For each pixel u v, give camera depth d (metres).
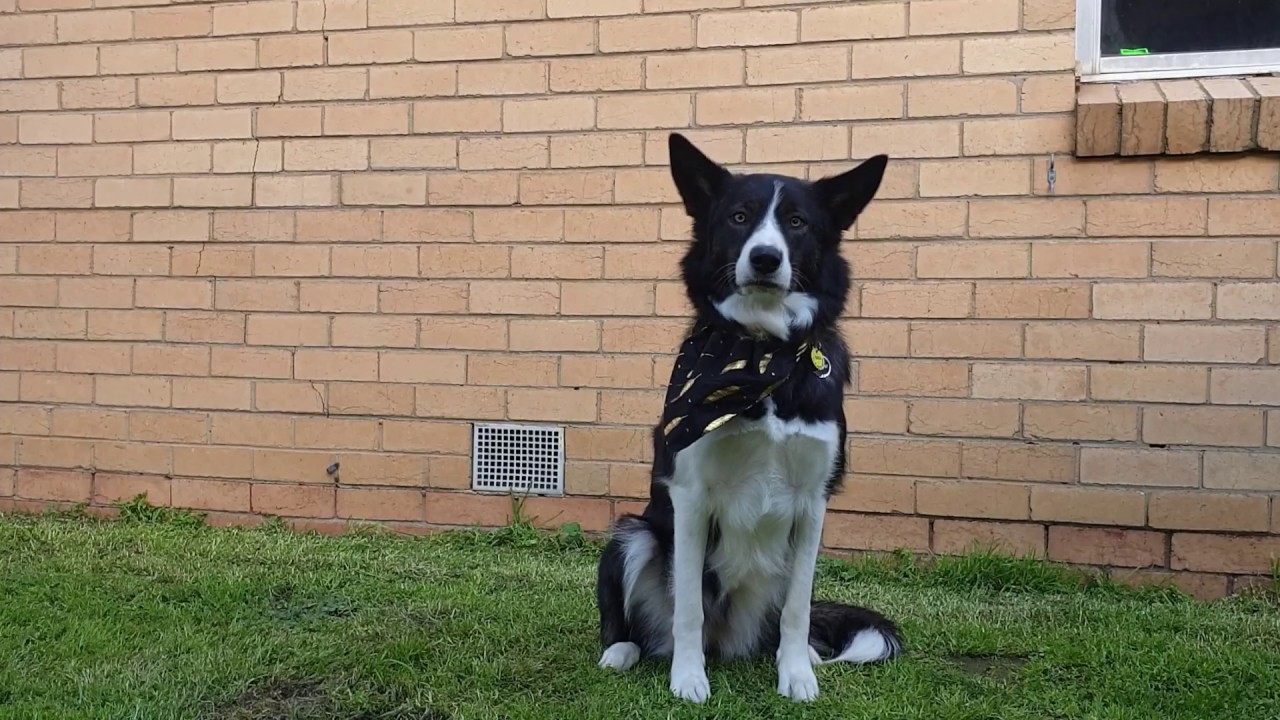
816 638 2.03
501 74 2.78
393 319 2.86
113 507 3.02
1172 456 2.47
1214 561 2.46
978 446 2.56
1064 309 2.51
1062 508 2.53
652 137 2.70
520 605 2.26
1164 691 1.87
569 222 2.75
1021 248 2.53
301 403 2.91
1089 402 2.51
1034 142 2.51
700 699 1.80
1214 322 2.44
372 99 2.84
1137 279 2.47
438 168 2.82
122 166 2.98
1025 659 2.02
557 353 2.77
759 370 1.78
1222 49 2.57
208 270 2.95
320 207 2.88
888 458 2.60
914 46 2.56
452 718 1.73
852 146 2.61
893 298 2.59
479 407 2.82
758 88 2.65
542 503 2.80
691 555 1.83
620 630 1.98
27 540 2.71
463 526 2.84
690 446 1.81
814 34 2.62
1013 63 2.52
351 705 1.77
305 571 2.47
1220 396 2.44
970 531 2.57
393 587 2.37
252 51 2.90
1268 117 2.37
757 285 1.78
